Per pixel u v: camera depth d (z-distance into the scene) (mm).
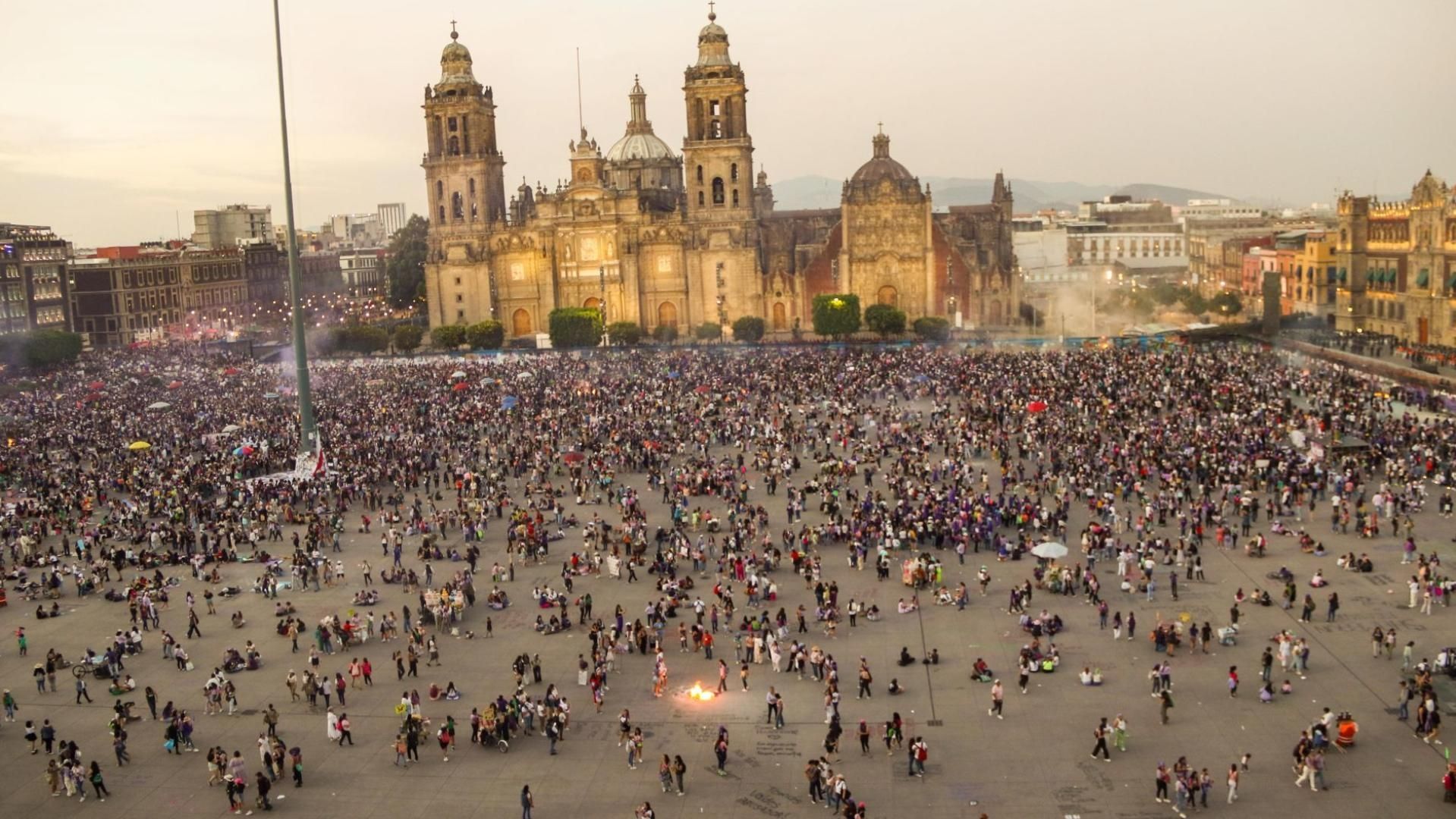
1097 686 50531
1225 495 72812
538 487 88562
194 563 71125
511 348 190375
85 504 85562
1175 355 136000
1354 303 159000
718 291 197750
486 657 56875
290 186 89250
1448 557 63625
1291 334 152250
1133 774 43000
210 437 106625
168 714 49938
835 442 98438
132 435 109375
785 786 43469
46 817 42906
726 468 88750
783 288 196375
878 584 64625
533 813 42031
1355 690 48906
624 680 53594
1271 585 61344
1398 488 76250
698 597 63969
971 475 84188
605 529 72938
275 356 184000
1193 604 59406
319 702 52406
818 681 52594
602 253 197625
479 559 72688
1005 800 41531
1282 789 41312
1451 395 99938
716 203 198375
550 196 198750
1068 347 153375
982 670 51406
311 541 75125
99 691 54531
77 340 183125
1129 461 83000
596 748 47125
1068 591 61875
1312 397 104125
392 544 73188
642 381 130250
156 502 84062
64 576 71812
